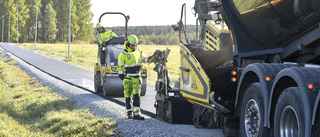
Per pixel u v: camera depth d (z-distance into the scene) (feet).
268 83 16.60
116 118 32.27
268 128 16.67
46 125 34.32
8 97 53.72
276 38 19.31
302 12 17.37
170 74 113.91
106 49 47.52
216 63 25.00
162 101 29.86
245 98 18.54
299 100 14.30
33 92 58.95
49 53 201.05
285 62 18.78
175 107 28.09
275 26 18.97
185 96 24.63
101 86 50.21
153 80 81.82
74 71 97.45
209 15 27.89
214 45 26.30
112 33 49.03
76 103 43.68
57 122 34.58
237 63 21.15
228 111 20.35
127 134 27.02
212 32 26.45
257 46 20.17
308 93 13.92
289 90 15.05
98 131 28.60
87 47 314.14
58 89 58.39
